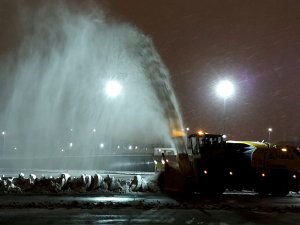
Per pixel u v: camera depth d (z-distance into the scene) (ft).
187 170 86.22
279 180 87.81
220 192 87.56
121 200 71.97
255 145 88.89
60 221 52.54
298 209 65.05
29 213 57.72
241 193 93.09
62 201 69.56
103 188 83.41
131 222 52.70
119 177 116.26
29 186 82.33
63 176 83.87
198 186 86.33
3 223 51.01
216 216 57.88
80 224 51.01
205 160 87.04
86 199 72.38
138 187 83.87
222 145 88.28
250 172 87.86
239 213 60.49
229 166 87.76
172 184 85.20
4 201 69.21
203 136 88.02
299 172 88.12
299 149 89.10
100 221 52.95
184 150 89.86
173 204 67.97
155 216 56.95
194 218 56.03
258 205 69.97
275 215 59.41
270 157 88.07
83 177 83.51
